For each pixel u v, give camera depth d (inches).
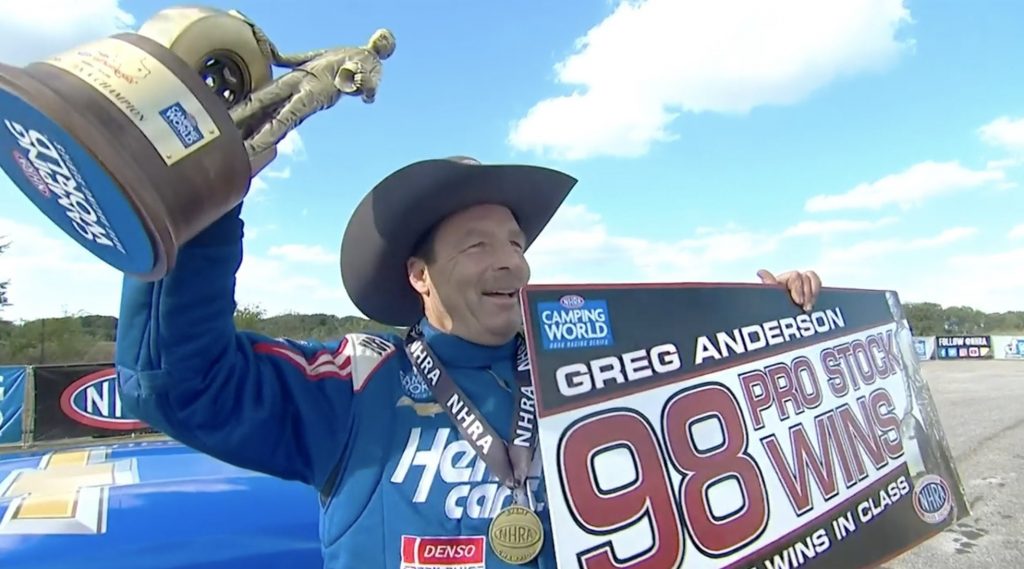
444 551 52.4
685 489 52.6
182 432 50.4
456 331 61.4
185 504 63.8
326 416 56.6
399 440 56.4
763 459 56.1
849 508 58.6
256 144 41.5
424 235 65.3
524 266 62.4
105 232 37.4
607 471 50.7
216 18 41.4
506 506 53.9
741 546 53.3
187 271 46.3
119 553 58.0
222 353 51.0
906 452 63.5
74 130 32.4
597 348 53.1
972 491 266.4
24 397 366.9
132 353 48.3
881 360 66.0
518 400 58.7
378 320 78.2
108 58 35.7
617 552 49.4
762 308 60.9
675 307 56.9
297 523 64.7
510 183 64.4
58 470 74.2
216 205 38.7
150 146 34.7
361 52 46.3
